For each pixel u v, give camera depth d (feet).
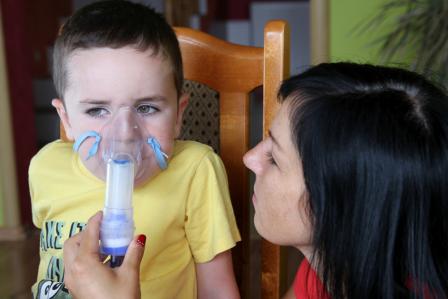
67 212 2.71
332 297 2.20
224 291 2.71
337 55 7.89
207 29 17.30
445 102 2.09
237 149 3.20
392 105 2.00
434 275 2.07
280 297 3.14
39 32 14.05
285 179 2.21
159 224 2.61
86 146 2.37
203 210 2.71
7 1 9.14
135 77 2.28
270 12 18.45
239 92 3.16
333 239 2.06
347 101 2.02
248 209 3.23
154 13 2.57
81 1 16.66
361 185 1.97
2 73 8.96
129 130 2.26
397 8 7.56
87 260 1.92
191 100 3.26
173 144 2.57
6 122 9.01
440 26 6.38
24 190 9.53
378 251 2.01
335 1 7.79
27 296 7.00
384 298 2.05
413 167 1.94
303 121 2.07
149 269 2.62
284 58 2.93
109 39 2.27
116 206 1.98
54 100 2.61
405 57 6.72
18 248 8.77
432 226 2.05
